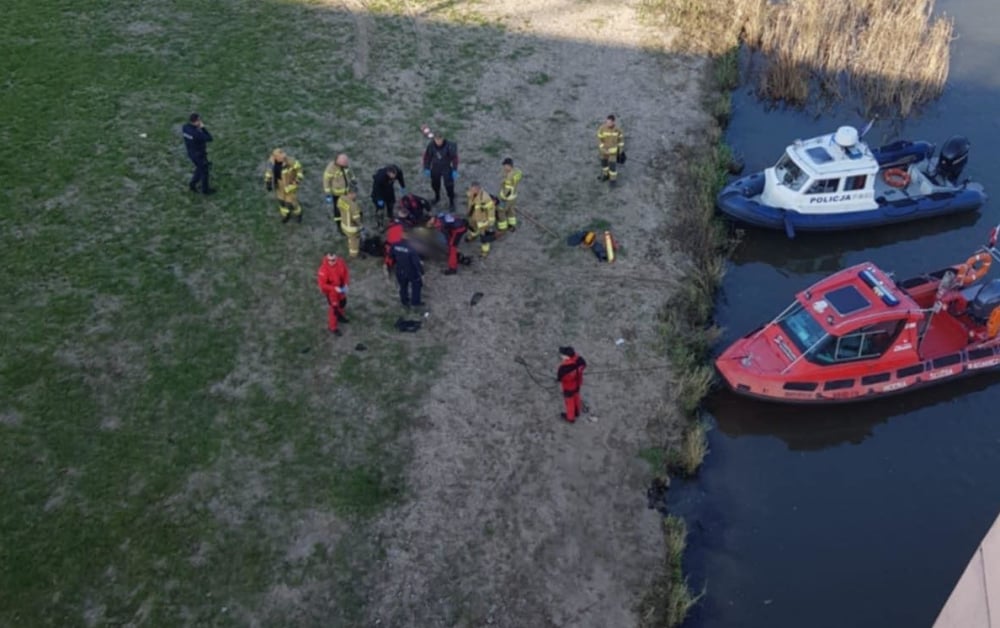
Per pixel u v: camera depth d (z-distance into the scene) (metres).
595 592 10.57
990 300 13.43
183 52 19.77
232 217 15.37
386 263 13.82
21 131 16.80
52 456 11.27
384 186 14.70
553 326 13.88
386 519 11.02
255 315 13.57
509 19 22.27
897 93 20.80
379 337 13.42
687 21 22.53
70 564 10.17
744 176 18.06
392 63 20.05
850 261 16.48
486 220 14.43
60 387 12.12
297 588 10.23
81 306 13.36
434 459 11.79
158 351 12.81
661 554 11.11
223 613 9.92
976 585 6.86
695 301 14.69
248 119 17.78
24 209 15.02
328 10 21.95
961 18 24.06
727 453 12.88
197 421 11.91
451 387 12.77
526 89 19.58
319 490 11.25
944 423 13.45
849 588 11.19
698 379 13.15
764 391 12.88
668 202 16.72
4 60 18.75
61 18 20.50
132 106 17.81
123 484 11.06
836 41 21.59
